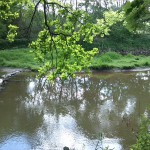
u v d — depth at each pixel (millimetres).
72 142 12812
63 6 8430
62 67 9086
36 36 41094
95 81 26219
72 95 21266
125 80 26844
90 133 13781
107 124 14914
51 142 12820
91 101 19609
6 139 13133
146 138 4941
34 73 29250
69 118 15922
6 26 37750
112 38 46062
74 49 9008
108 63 32969
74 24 8672
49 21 8812
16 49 39125
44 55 9312
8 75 26828
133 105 18359
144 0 3158
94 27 8711
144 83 25500
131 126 14539
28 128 14453
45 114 16609
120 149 12047
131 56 38938
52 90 22703
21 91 21953
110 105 18484
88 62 9297
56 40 8898
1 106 18062
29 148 12258
